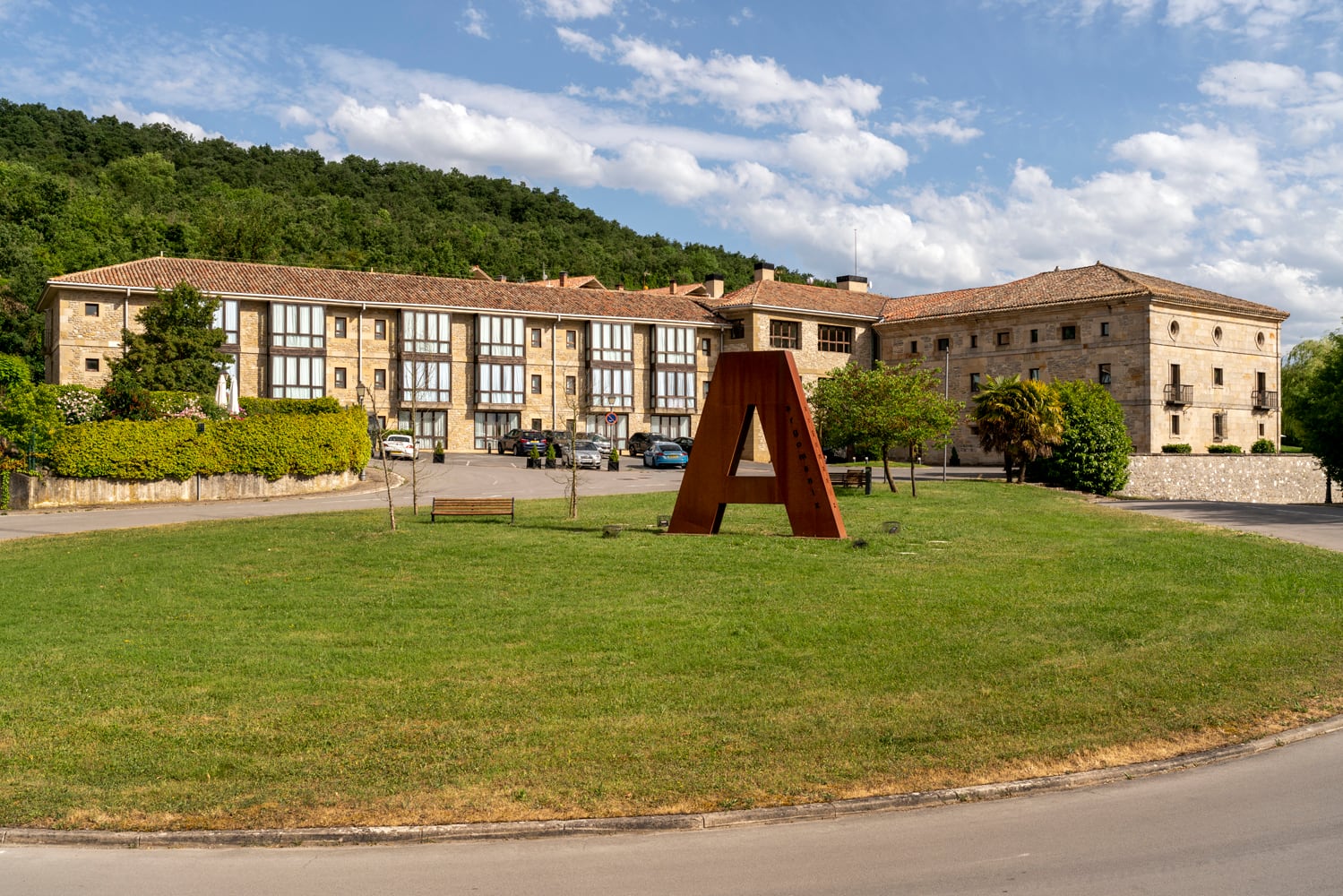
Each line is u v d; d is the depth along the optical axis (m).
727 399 24.02
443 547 21.62
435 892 6.48
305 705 10.50
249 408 52.97
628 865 6.91
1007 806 8.04
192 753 9.06
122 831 7.45
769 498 23.69
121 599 16.58
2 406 35.16
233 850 7.23
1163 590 17.05
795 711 10.24
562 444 55.84
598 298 72.75
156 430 36.88
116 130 153.75
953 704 10.47
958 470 62.28
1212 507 39.50
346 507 34.06
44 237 92.88
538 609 15.49
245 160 161.12
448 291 67.19
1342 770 8.82
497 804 7.87
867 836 7.40
